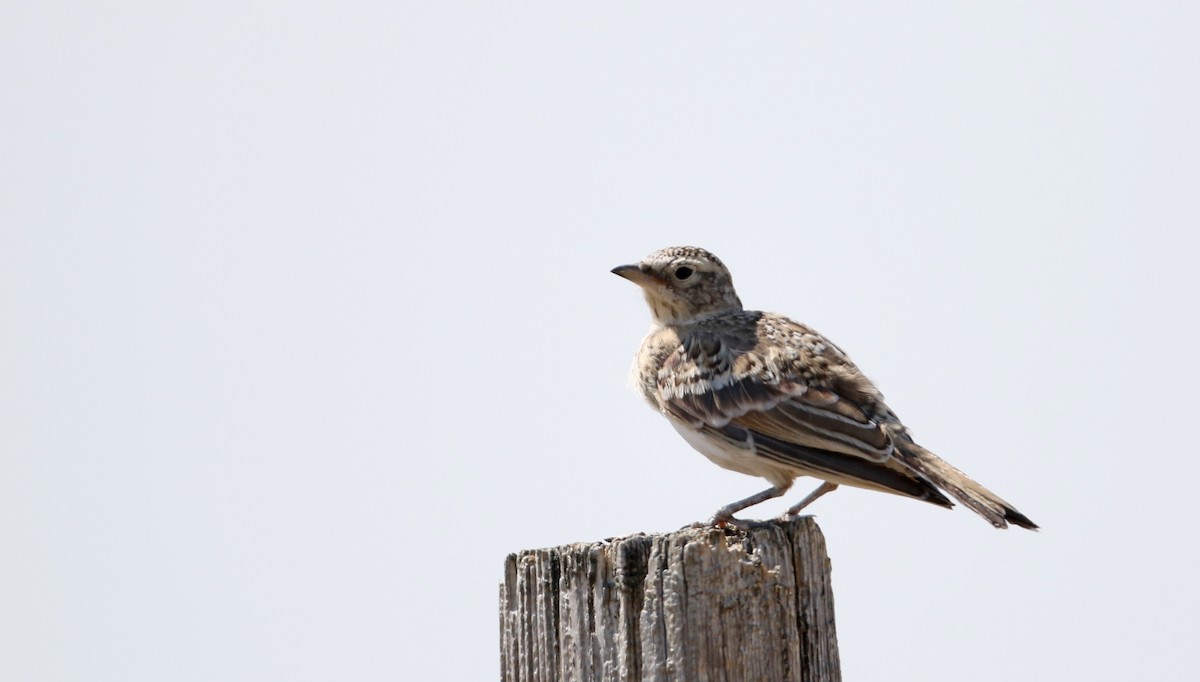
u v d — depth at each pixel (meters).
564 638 10.49
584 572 10.41
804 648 10.49
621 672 10.16
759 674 10.20
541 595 10.66
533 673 10.67
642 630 10.12
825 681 10.50
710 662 10.03
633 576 10.25
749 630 10.20
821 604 10.65
